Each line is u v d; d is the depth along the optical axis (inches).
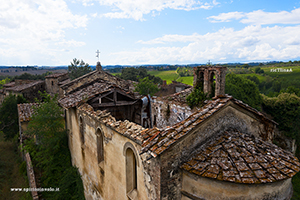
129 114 634.8
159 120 639.8
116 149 351.9
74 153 623.5
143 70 2348.7
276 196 238.7
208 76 456.8
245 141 271.9
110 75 792.9
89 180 510.0
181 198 261.3
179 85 1375.5
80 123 539.8
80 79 732.0
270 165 240.4
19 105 904.3
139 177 293.7
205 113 271.7
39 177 639.1
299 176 682.2
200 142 269.4
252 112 312.8
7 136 1045.2
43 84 1614.2
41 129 657.6
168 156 242.4
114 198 379.6
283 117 850.8
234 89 810.8
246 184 221.1
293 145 847.7
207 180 235.3
